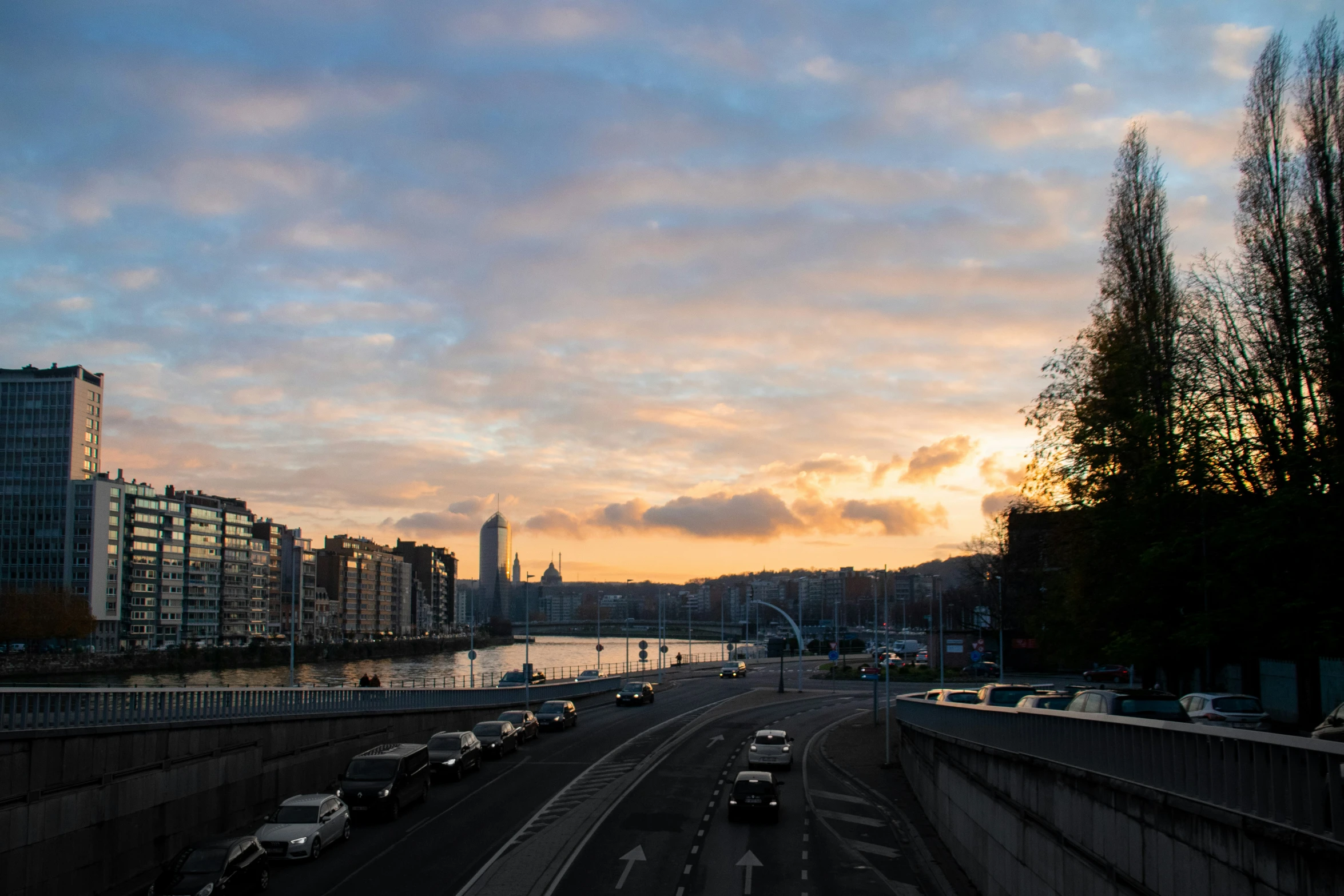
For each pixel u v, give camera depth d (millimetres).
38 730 25641
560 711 69438
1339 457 30234
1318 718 33875
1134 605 40750
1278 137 36688
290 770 40594
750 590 111375
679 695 96625
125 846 29266
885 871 32281
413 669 182000
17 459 181625
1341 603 30562
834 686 104875
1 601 147125
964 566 142750
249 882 27438
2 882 24297
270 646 187875
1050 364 47656
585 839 35969
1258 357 36000
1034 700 36438
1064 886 21562
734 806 39281
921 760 43594
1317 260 34406
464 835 36406
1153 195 46281
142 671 153875
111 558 183625
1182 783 16094
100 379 191000
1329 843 12133
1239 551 31922
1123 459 41594
